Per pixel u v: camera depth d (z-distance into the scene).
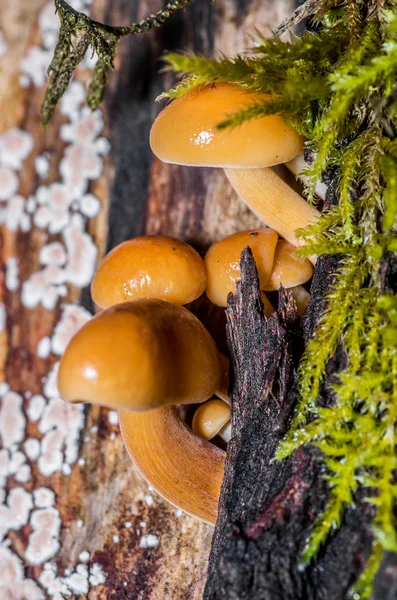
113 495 0.23
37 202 0.25
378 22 0.20
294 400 0.19
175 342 0.20
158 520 0.23
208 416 0.22
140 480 0.23
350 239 0.19
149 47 0.24
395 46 0.18
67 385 0.19
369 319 0.18
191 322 0.20
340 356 0.19
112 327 0.19
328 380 0.19
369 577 0.17
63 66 0.22
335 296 0.19
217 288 0.22
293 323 0.20
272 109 0.19
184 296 0.22
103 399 0.19
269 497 0.18
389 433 0.17
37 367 0.25
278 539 0.18
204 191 0.24
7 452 0.24
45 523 0.24
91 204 0.25
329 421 0.18
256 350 0.20
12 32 0.26
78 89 0.25
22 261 0.25
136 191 0.25
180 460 0.21
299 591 0.17
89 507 0.24
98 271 0.22
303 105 0.20
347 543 0.17
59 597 0.23
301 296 0.22
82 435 0.24
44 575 0.24
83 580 0.23
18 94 0.26
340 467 0.18
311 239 0.20
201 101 0.20
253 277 0.20
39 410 0.25
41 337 0.25
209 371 0.20
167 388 0.19
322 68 0.20
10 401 0.25
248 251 0.20
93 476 0.24
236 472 0.19
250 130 0.20
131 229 0.25
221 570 0.18
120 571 0.23
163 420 0.21
